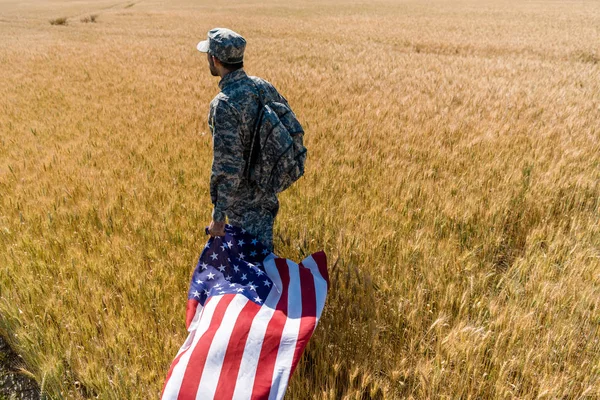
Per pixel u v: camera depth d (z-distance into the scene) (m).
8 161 5.32
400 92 9.83
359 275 2.98
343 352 2.60
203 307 2.77
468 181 4.73
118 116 7.95
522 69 13.41
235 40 2.59
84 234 3.69
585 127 6.91
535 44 19.95
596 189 4.56
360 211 4.04
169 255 3.34
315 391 2.32
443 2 56.56
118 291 3.10
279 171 2.73
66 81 11.82
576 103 8.91
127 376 2.38
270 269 2.85
